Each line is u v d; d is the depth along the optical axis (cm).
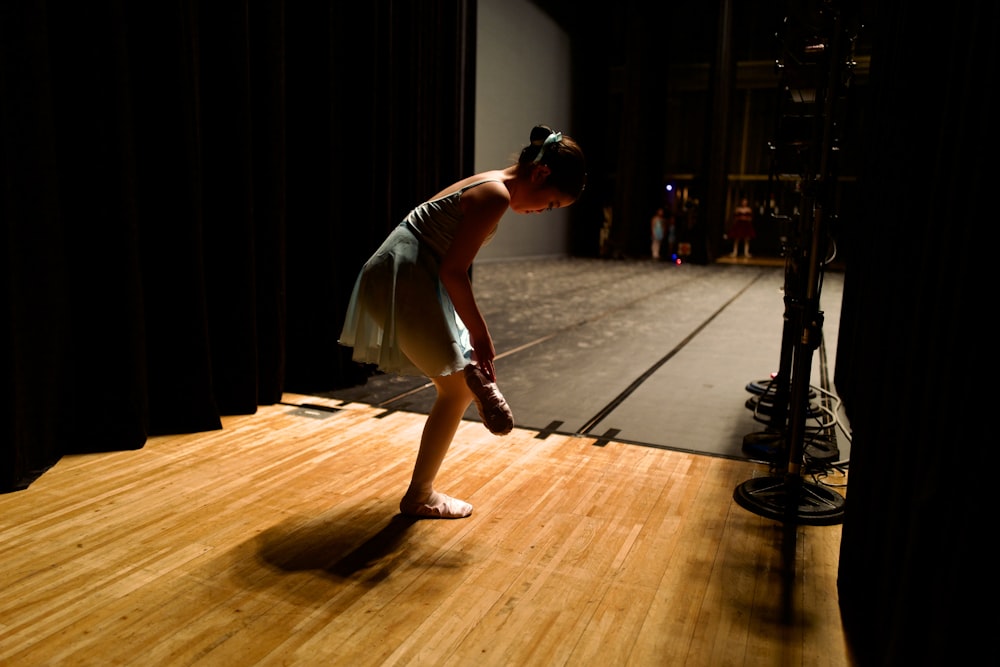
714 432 348
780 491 264
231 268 340
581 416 371
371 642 168
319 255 400
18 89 246
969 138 117
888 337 171
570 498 261
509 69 1457
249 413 352
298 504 247
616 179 1852
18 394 254
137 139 298
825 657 168
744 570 211
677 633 176
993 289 104
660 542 228
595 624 179
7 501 240
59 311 273
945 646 108
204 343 319
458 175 543
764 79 1936
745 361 529
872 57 286
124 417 292
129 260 284
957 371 113
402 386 423
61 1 261
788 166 287
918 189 153
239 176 334
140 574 196
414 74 467
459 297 198
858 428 195
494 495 262
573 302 866
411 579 198
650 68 1859
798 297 301
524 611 184
